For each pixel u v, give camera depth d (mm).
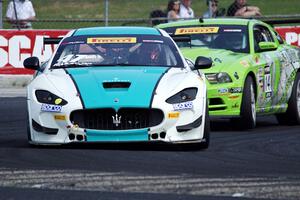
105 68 34156
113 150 32688
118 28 38000
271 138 38875
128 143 32375
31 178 26344
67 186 24938
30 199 23141
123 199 23078
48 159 30312
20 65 67500
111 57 35312
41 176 26688
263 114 45469
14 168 28406
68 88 32188
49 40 39812
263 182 25750
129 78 32531
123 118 31281
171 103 31594
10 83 67500
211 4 70875
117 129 31281
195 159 30844
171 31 47156
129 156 31125
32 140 32500
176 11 72125
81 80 32625
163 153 32188
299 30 67750
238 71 42031
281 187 24906
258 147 35125
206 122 32969
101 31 37469
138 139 31328
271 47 45844
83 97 31578
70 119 31484
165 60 35281
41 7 99812
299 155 32656
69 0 93062
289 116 47688
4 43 67500
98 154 31500
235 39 45938
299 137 39500
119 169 28125
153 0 105625
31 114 32406
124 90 31750
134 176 26656
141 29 37906
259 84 43812
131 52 35625
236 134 40719
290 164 30047
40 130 32062
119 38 36656
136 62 35000
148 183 25406
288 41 67812
